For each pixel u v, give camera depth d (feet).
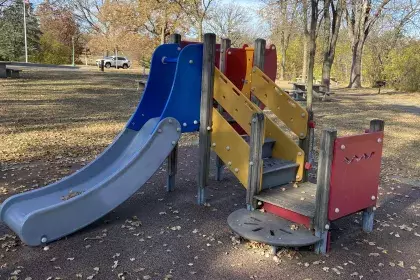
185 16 92.32
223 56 16.61
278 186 14.47
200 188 15.53
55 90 53.83
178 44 16.60
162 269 10.68
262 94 17.07
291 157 15.38
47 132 28.07
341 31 120.78
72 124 31.42
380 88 86.38
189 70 14.34
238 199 16.57
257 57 16.97
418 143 30.14
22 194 13.17
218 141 14.80
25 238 11.34
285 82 111.34
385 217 15.12
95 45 149.07
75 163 20.94
